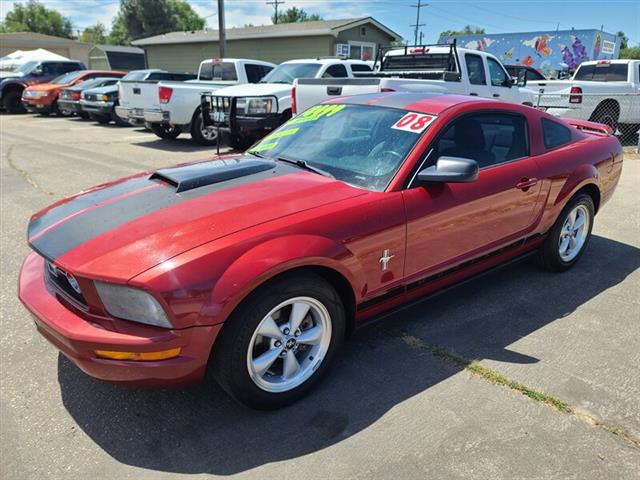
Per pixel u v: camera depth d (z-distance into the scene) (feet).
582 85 37.52
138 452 7.85
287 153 11.77
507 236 12.37
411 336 11.19
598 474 7.44
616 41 88.07
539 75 48.83
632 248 16.93
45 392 9.21
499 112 12.21
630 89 39.55
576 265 15.34
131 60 110.93
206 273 7.45
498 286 13.82
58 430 8.29
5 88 63.77
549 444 8.00
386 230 9.39
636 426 8.42
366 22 85.92
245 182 9.81
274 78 36.83
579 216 14.90
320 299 8.76
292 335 8.67
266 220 8.39
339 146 11.20
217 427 8.40
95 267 7.50
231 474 7.45
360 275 9.20
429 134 10.53
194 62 100.07
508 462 7.65
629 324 11.80
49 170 28.14
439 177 9.70
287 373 8.82
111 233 8.23
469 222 11.06
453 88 29.78
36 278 9.20
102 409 8.79
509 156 12.34
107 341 7.37
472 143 11.43
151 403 8.96
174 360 7.48
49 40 134.10
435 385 9.48
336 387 9.42
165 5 173.58
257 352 8.47
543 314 12.26
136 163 30.45
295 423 8.50
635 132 42.63
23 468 7.51
